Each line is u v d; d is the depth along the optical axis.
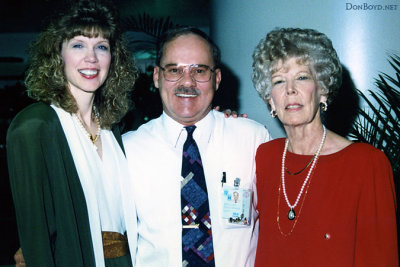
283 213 1.91
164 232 2.19
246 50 3.72
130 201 2.24
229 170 2.29
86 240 1.96
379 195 1.71
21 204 1.82
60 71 2.05
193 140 2.29
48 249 1.83
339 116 3.26
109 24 2.13
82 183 2.00
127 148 2.34
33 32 11.67
